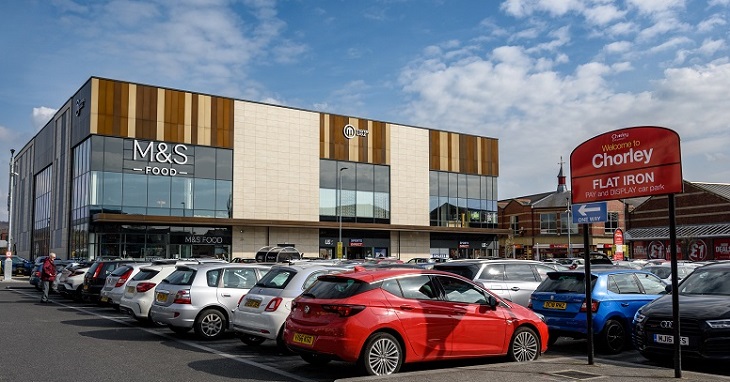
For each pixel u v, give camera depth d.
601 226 60.31
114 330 13.83
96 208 36.41
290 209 43.25
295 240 43.41
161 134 38.81
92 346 11.35
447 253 50.88
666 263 21.27
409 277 8.98
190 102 40.06
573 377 7.82
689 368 9.45
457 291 9.37
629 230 48.38
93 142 36.66
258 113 42.59
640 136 8.57
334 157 45.75
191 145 39.88
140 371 8.95
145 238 37.81
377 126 48.12
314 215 44.28
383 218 47.75
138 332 13.52
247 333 10.66
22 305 20.41
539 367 8.62
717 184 44.44
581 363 9.05
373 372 8.23
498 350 9.45
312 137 44.78
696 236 41.66
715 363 9.59
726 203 40.47
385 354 8.37
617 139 8.88
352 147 46.69
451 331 8.95
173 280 12.79
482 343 9.27
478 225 52.69
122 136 37.47
